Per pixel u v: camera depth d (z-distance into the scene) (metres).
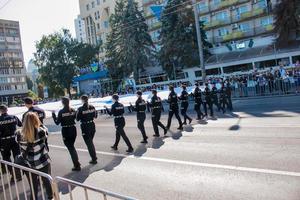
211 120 15.29
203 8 53.34
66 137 8.95
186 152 9.48
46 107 12.29
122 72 52.34
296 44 36.47
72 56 62.53
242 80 27.75
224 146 9.68
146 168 8.34
